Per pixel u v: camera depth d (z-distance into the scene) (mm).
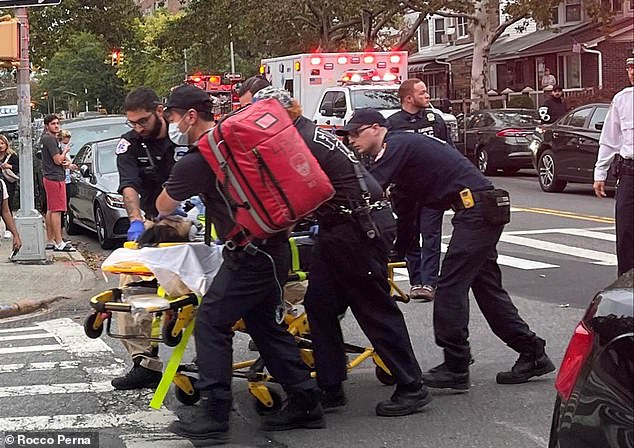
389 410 6117
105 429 5965
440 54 44312
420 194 6457
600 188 8109
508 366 7266
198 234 6449
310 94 23766
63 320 9781
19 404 6535
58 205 13906
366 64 23828
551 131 19266
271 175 5184
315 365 6227
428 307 9383
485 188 6371
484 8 32562
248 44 45250
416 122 9320
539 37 38406
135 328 6617
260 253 5438
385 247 5902
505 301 6727
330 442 5680
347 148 5957
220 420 5594
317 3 36656
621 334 3502
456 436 5734
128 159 6914
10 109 33125
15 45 12117
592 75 36156
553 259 11977
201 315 5547
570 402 3697
